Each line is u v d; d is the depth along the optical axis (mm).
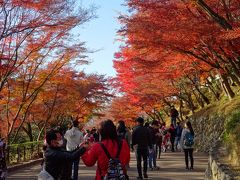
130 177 14492
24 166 20031
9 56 19094
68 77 26453
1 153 13297
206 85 33031
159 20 14164
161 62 16656
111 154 6090
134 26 14125
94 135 21922
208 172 12562
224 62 16438
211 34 13523
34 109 28438
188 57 16812
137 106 34531
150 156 16469
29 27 17047
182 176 14516
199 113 29781
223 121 22656
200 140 26938
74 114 35406
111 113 38812
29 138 34094
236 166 9961
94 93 31766
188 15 14219
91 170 17641
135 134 13648
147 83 27891
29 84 23672
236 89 26984
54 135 7477
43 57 22750
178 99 37625
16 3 16188
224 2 14094
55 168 7289
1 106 24828
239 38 13695
